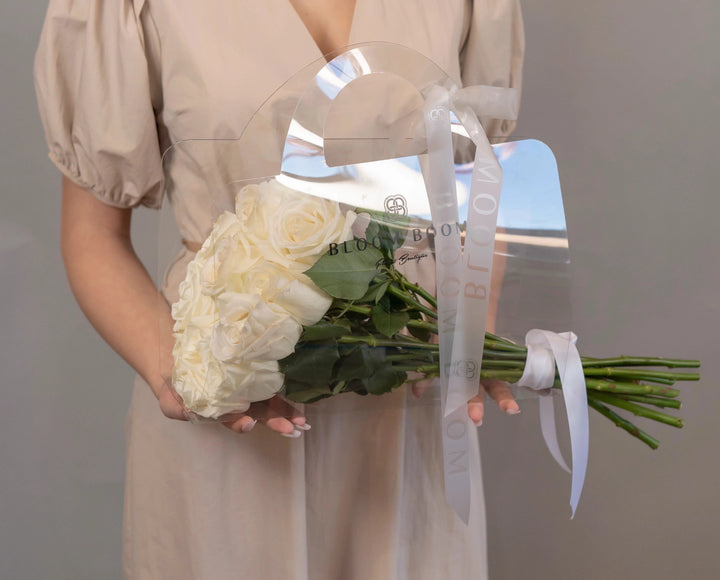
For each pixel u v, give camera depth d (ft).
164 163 2.89
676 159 5.30
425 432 3.14
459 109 2.34
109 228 3.19
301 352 2.24
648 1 5.11
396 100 2.39
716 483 5.65
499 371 2.47
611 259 5.48
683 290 5.46
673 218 5.38
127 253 3.18
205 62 2.92
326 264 2.15
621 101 5.27
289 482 2.86
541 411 2.78
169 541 3.00
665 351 5.54
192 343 2.28
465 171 2.37
